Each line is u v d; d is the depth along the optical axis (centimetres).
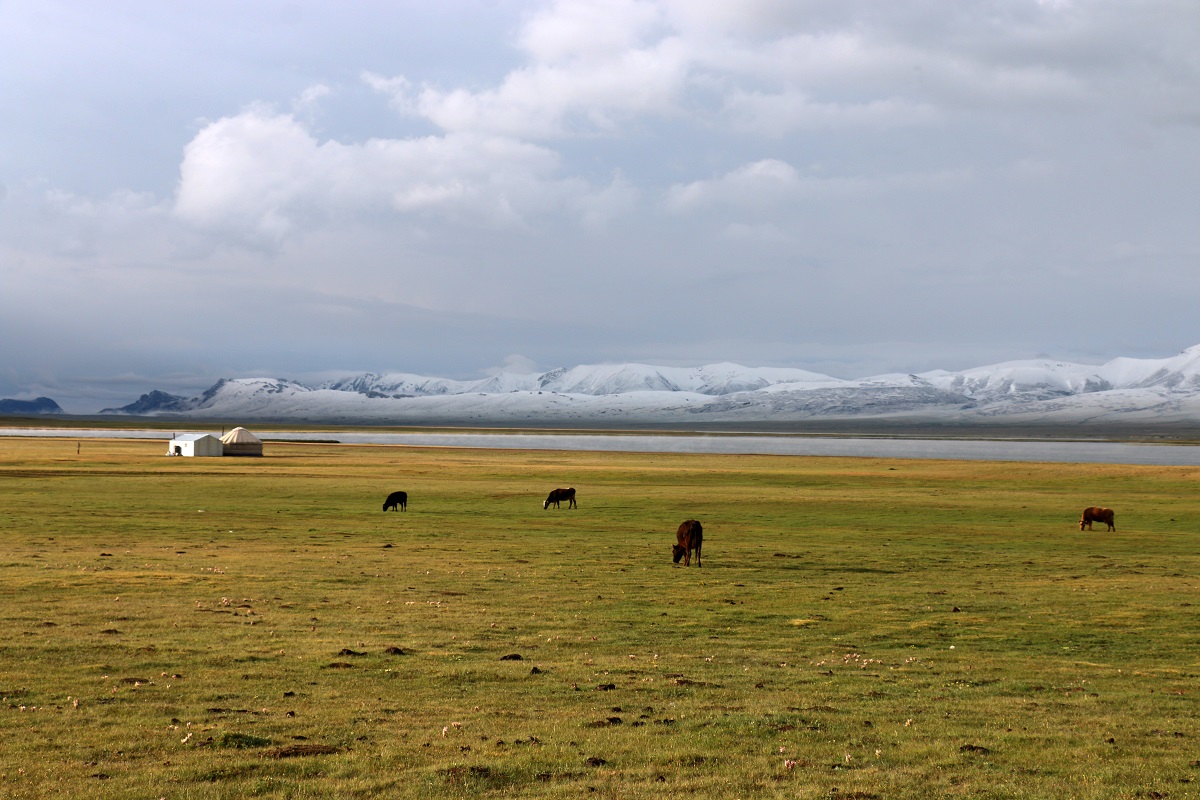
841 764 1257
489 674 1766
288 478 8431
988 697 1677
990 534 4900
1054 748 1354
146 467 9719
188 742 1292
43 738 1303
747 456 14025
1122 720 1517
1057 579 3306
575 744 1324
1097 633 2339
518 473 9494
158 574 2997
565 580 3108
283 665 1802
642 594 2842
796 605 2691
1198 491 8025
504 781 1161
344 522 5025
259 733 1347
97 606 2405
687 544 3562
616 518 5550
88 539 3994
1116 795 1152
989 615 2567
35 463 10056
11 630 2069
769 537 4650
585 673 1800
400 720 1437
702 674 1819
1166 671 1922
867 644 2180
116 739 1305
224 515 5262
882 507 6369
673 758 1266
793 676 1820
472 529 4794
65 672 1697
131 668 1745
